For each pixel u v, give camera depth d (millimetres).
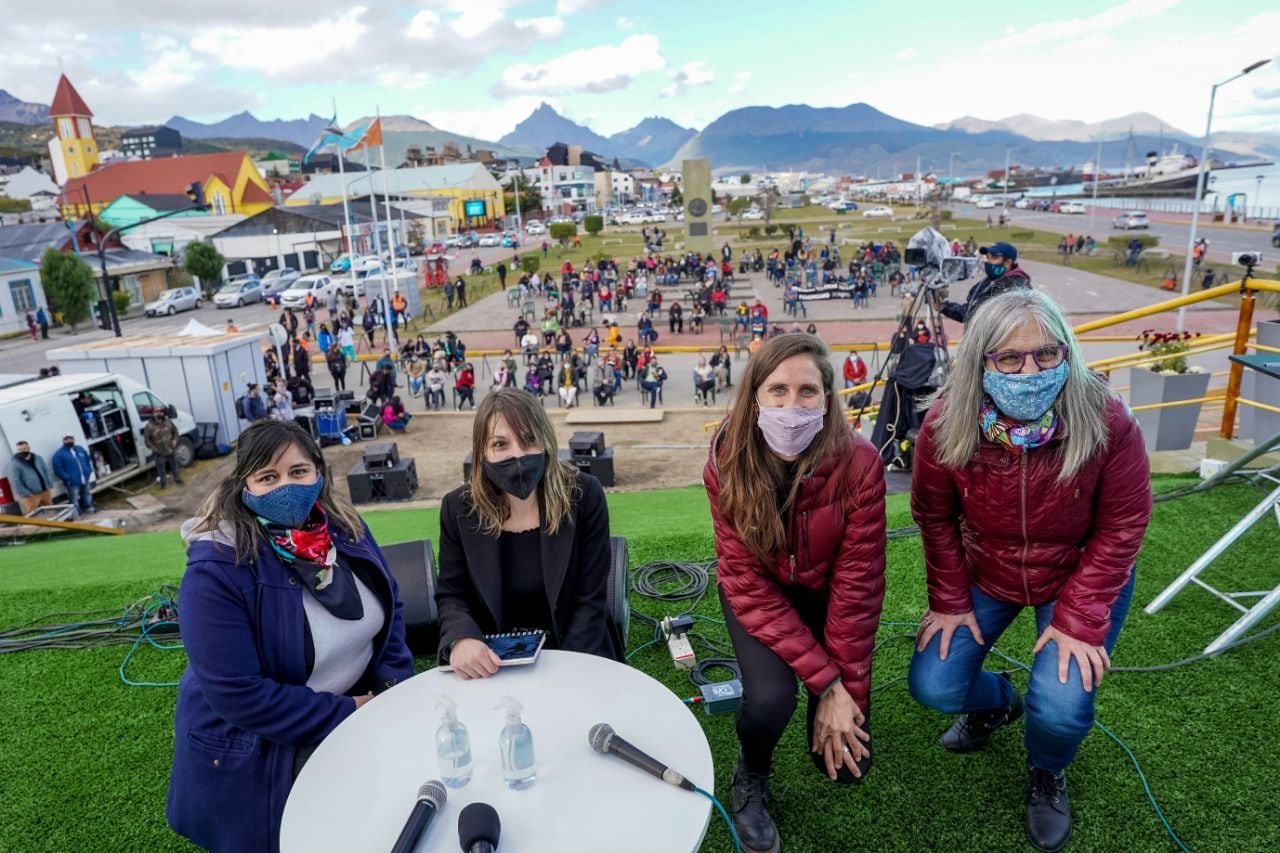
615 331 23984
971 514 2207
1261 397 6422
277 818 1975
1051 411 1996
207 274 45719
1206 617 3291
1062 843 2217
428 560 3525
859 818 2396
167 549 6605
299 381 18562
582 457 12312
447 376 23547
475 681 2066
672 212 134750
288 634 2088
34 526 11148
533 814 1571
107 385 13477
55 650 3904
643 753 1703
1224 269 35031
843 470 2096
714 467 2225
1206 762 2494
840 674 2174
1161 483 4809
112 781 2850
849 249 57438
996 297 2037
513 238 78125
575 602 2529
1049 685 2109
